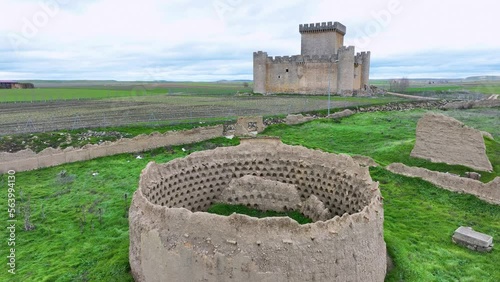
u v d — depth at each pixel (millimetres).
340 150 36312
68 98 84250
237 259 11500
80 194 25062
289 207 18562
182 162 19062
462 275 16000
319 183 19266
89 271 16016
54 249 18219
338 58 83750
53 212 22359
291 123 48188
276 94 89125
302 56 87438
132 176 28438
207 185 19859
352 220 12797
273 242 11648
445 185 25844
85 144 35250
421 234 19734
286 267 11578
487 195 23594
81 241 18953
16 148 33781
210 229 11969
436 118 30844
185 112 55625
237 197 19234
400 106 63844
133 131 41094
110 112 55312
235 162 20500
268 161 20703
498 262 17078
